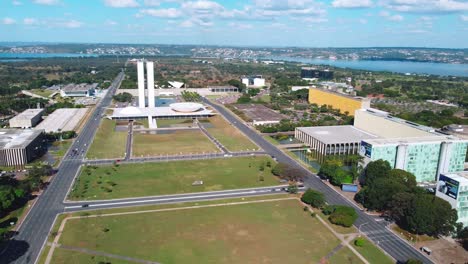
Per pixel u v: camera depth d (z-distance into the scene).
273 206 188.62
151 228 163.00
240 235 158.75
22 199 190.62
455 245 155.50
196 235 157.75
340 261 141.38
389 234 163.38
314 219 175.38
